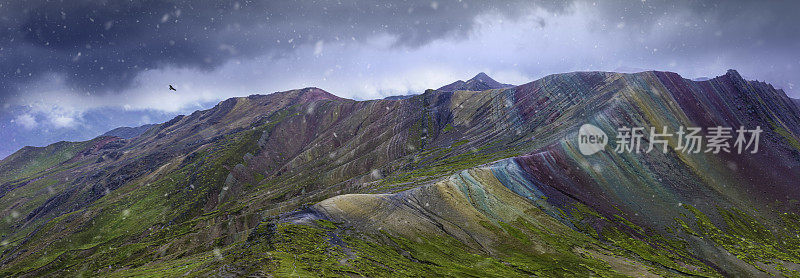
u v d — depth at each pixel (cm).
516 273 7231
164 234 17588
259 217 16212
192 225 18125
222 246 13938
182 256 13750
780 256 10019
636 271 8081
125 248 15888
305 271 4934
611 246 9738
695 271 8731
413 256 7462
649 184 13950
